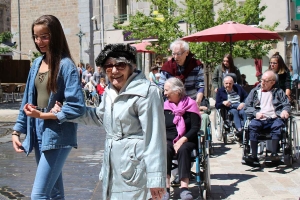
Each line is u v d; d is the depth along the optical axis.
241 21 20.34
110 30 33.56
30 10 37.50
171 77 7.35
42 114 4.21
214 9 26.00
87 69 27.56
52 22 4.37
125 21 32.94
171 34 21.02
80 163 9.13
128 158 3.81
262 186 7.30
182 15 20.95
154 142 3.76
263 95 8.84
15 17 38.03
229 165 8.92
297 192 6.93
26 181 7.71
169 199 6.55
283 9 25.41
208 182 6.62
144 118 3.79
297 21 25.50
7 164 9.09
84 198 6.66
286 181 7.62
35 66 4.52
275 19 25.55
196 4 20.27
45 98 4.43
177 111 6.73
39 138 4.43
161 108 3.85
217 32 11.77
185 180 6.35
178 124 6.72
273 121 8.69
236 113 11.17
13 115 19.38
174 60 7.82
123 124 3.85
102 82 24.20
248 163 8.71
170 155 6.42
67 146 4.36
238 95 11.40
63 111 4.25
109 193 3.93
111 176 3.92
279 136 8.59
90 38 34.59
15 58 38.34
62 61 4.35
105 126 3.98
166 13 21.31
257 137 8.66
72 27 35.59
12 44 32.25
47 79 4.41
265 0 25.59
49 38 4.36
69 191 7.04
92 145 11.43
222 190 7.07
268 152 9.48
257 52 20.02
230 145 11.31
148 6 31.56
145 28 22.17
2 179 7.84
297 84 17.64
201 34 11.95
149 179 3.70
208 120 9.36
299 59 17.83
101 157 9.77
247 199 6.57
